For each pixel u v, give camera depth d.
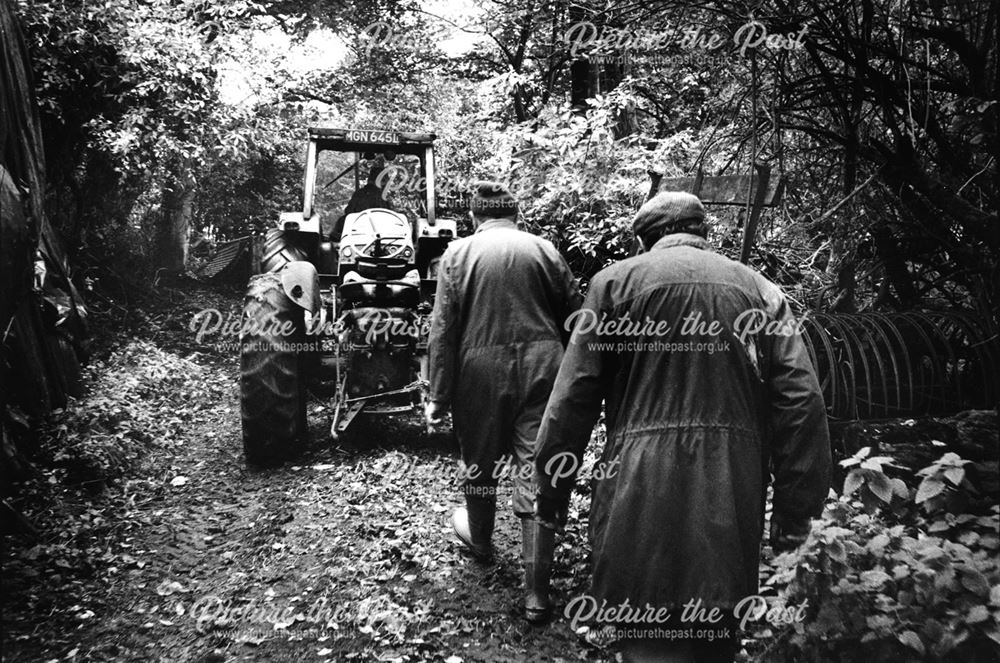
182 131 7.99
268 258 5.49
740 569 1.92
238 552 3.64
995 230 3.00
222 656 2.78
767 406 2.08
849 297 3.96
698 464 1.96
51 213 7.32
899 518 2.57
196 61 7.66
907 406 3.25
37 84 6.65
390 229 5.10
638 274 2.11
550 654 2.77
